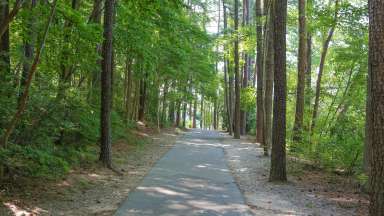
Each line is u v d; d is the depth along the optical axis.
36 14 10.71
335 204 9.55
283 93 12.32
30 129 9.24
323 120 17.47
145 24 19.02
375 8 5.90
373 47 5.90
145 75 27.86
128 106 26.69
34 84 9.72
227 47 31.39
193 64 36.12
